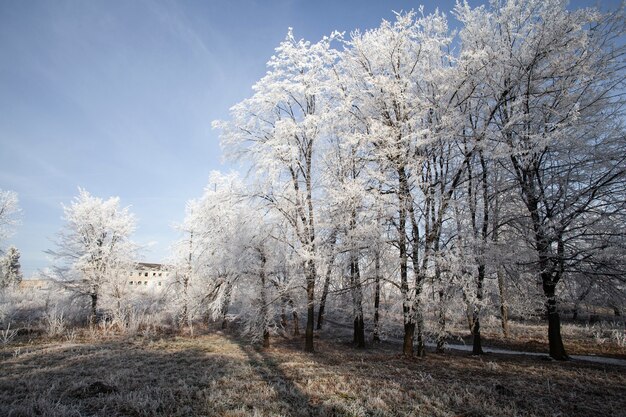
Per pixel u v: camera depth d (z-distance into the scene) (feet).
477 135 40.16
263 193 52.90
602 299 42.98
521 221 43.93
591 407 23.65
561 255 40.19
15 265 157.17
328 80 51.93
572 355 52.60
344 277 48.49
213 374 33.78
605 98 42.11
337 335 82.74
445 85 42.86
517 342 68.59
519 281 44.57
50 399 24.45
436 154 45.83
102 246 94.99
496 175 44.83
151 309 100.17
